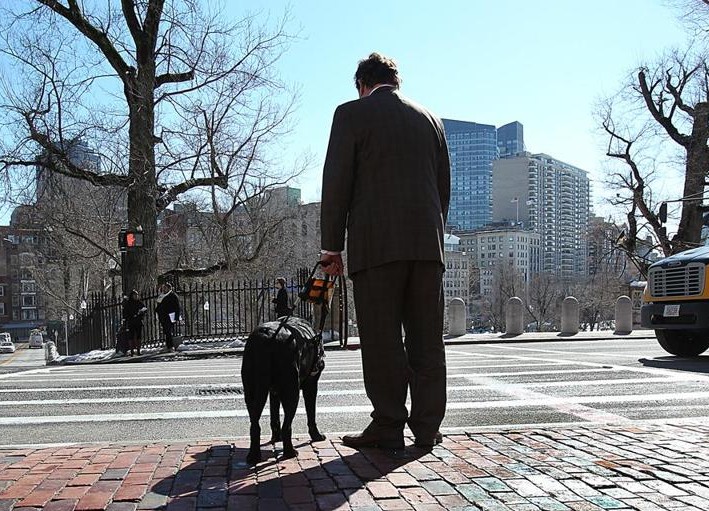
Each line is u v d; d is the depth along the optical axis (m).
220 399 7.80
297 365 4.55
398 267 4.53
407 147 4.59
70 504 3.53
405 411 4.64
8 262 115.31
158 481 3.93
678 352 12.13
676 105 32.88
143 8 20.89
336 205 4.57
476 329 85.62
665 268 11.48
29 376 11.30
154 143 21.64
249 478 3.97
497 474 3.93
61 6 20.09
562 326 21.39
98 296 22.86
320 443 4.88
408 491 3.64
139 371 11.70
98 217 29.34
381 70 4.88
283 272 34.94
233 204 24.14
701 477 3.84
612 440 4.82
